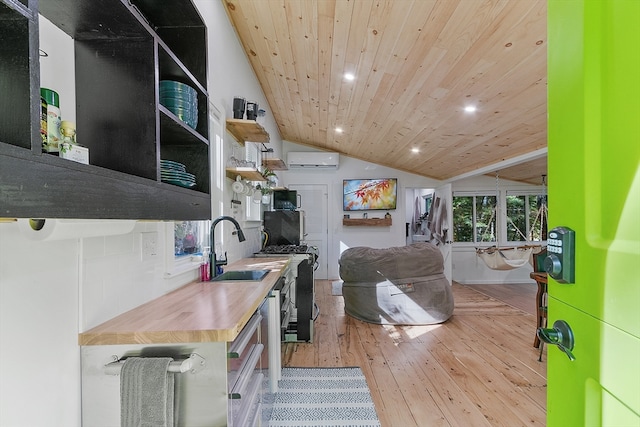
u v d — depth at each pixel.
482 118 3.30
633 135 0.53
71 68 1.02
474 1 1.83
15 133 0.57
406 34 2.32
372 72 3.03
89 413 1.05
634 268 0.51
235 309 1.33
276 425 1.98
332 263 6.77
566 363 0.71
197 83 1.44
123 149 1.01
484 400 2.25
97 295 1.15
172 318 1.21
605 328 0.58
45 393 0.92
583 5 0.65
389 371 2.68
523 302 4.92
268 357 2.05
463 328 3.73
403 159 6.00
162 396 0.98
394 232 6.77
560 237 0.70
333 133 5.60
